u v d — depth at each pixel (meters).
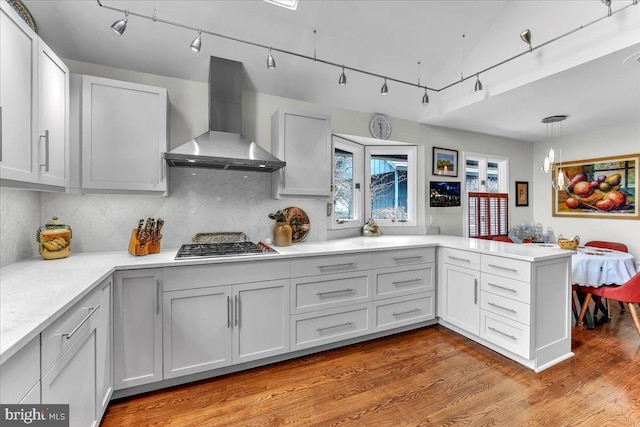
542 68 2.44
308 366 2.23
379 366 2.22
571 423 1.62
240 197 2.73
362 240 3.15
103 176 1.98
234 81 2.51
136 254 2.03
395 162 3.91
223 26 2.26
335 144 3.37
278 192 2.59
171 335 1.90
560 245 2.98
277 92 2.87
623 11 1.96
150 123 2.10
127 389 1.84
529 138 4.69
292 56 2.60
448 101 3.36
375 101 3.31
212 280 2.00
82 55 2.19
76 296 1.18
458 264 2.72
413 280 2.82
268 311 2.18
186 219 2.53
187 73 2.49
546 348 2.21
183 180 2.52
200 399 1.84
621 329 2.84
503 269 2.31
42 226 2.05
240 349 2.09
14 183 1.38
